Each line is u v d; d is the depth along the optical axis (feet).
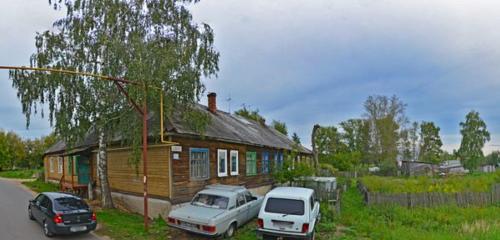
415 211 55.11
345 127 226.17
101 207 55.98
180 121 51.93
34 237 37.35
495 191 64.28
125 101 47.83
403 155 212.84
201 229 35.99
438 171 157.99
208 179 56.39
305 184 68.64
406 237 37.99
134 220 47.06
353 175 130.00
